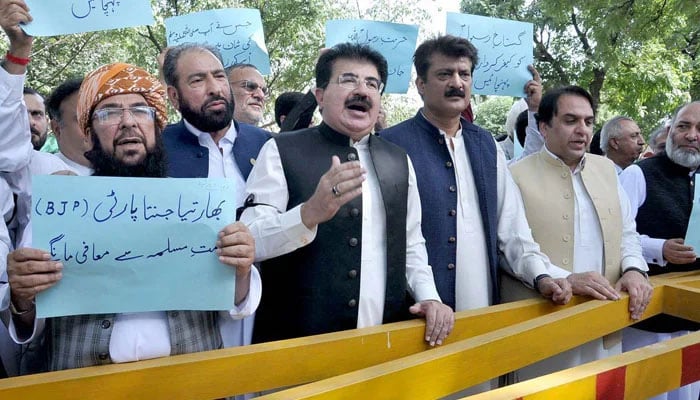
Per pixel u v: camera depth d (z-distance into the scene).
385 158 2.12
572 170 2.80
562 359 2.56
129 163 1.71
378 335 1.84
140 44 11.54
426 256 2.22
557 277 2.37
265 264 2.07
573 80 13.30
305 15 11.61
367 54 2.08
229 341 2.03
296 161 2.03
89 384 1.47
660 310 2.45
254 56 3.68
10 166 2.09
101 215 1.57
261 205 1.96
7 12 2.04
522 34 3.47
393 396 1.56
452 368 1.69
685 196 3.12
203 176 2.46
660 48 12.54
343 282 1.97
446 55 2.49
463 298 2.44
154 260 1.61
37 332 1.68
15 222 2.21
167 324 1.72
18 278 1.49
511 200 2.61
